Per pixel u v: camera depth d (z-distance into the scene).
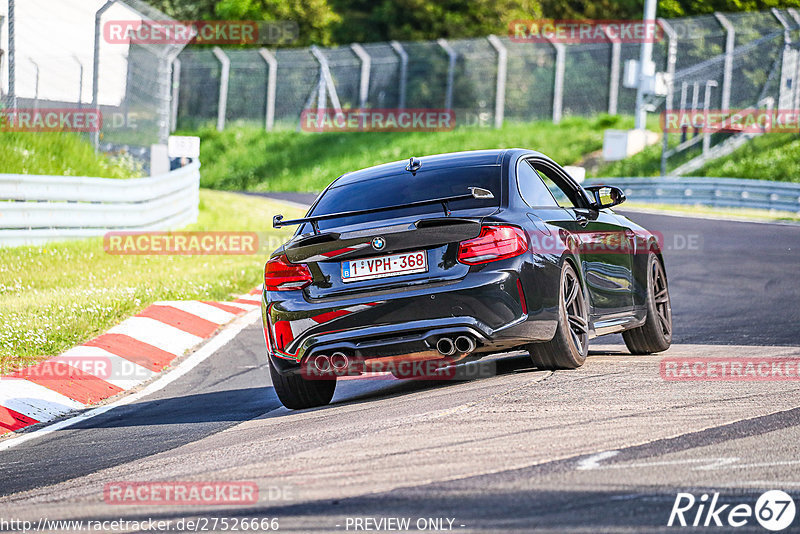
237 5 155.88
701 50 126.44
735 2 155.12
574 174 38.88
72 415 24.03
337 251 20.64
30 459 19.05
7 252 48.72
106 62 83.31
